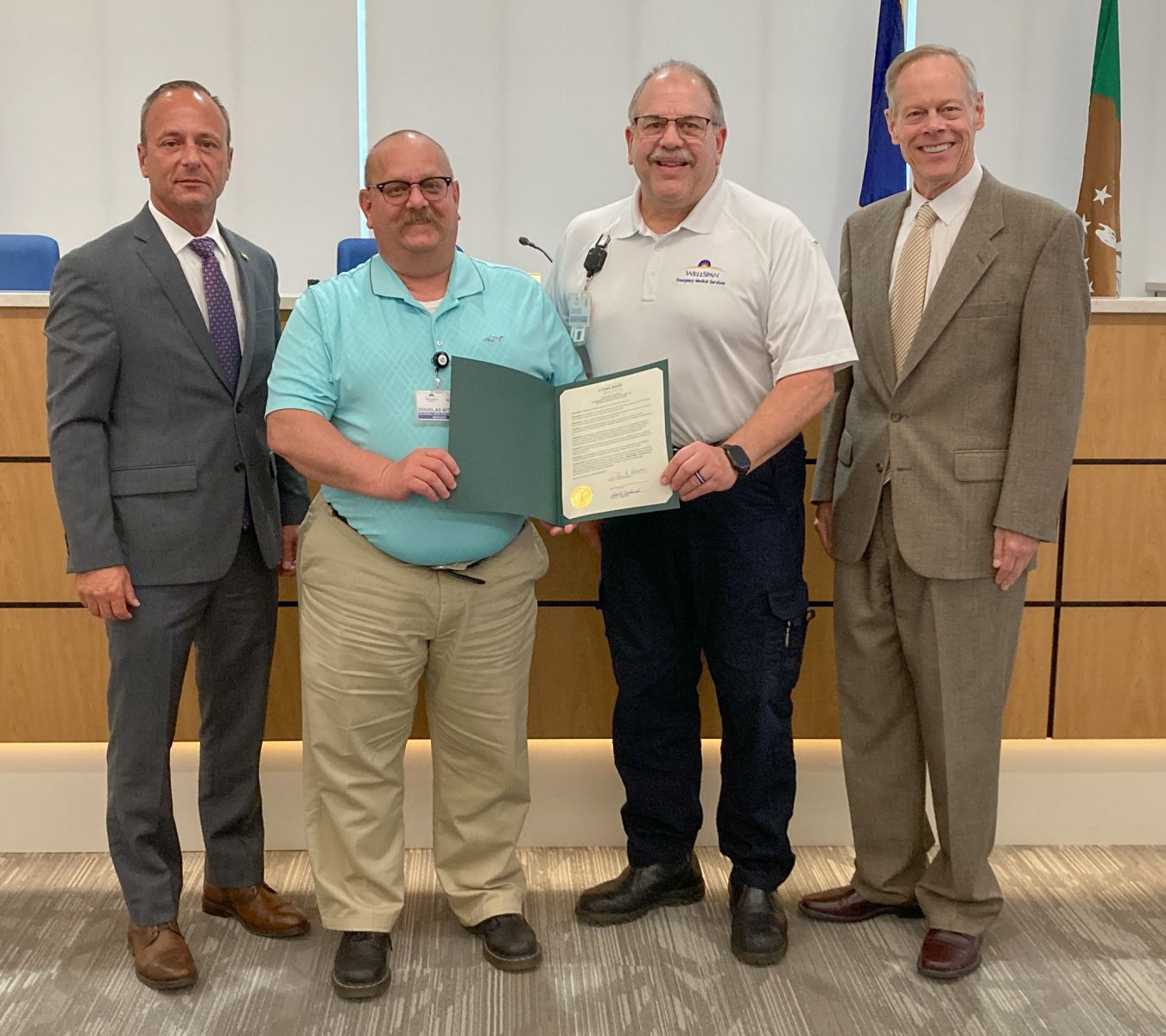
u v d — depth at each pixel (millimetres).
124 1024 1875
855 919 2225
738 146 4367
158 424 1912
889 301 1995
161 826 2021
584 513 1883
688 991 1976
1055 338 1854
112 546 1875
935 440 1947
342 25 4238
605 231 2053
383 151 1816
